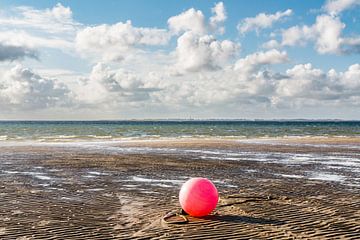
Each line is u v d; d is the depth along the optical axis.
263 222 8.32
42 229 7.84
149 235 7.42
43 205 10.05
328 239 7.27
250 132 67.25
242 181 14.12
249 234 7.48
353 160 21.47
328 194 11.71
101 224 8.21
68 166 17.89
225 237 7.30
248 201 10.41
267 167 18.09
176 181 13.98
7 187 12.55
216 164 19.03
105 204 10.19
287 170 17.16
